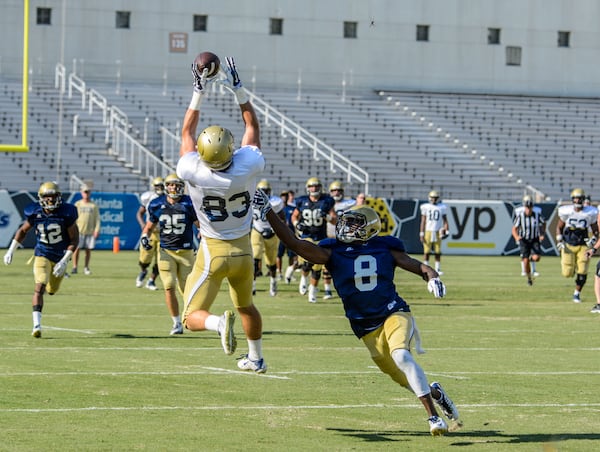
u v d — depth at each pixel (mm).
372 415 20625
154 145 97500
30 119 95250
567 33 121062
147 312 39969
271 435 18578
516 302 47688
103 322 36219
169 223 32875
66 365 26109
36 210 31484
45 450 16984
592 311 43062
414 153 105312
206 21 110625
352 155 103188
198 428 19016
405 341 18312
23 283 51938
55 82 101188
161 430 18766
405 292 52062
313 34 113562
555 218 92250
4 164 91062
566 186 107875
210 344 30844
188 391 22844
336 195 48156
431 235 68188
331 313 41125
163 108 101688
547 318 40656
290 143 101562
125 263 69688
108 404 21141
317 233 47094
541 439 18609
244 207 19656
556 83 120438
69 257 31062
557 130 113125
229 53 111188
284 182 98125
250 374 25297
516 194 103500
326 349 30312
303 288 49969
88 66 107062
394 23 115688
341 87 114375
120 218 84875
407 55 116125
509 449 17797
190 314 19828
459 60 117750
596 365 27953
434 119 110250
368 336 18875
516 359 28922
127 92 103000
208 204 19484
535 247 58344
